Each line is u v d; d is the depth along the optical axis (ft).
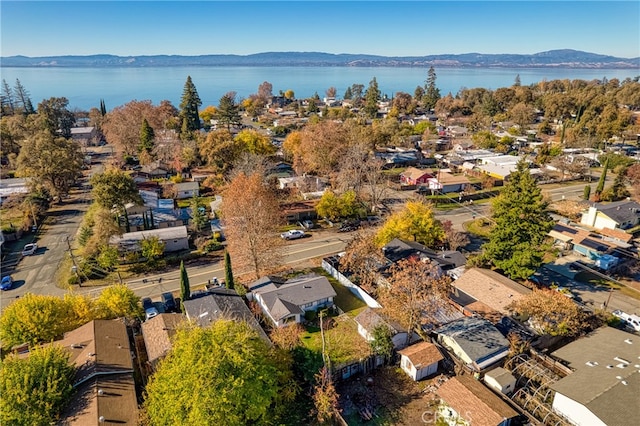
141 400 102.73
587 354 112.98
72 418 87.56
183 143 345.10
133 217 223.92
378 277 155.74
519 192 153.07
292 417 102.17
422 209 191.52
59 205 258.16
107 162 353.31
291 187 276.62
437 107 634.43
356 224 223.71
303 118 602.85
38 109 450.30
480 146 411.54
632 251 187.01
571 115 516.73
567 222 217.97
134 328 134.10
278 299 138.82
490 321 130.93
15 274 173.47
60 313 121.70
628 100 551.18
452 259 172.65
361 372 117.91
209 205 255.29
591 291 157.48
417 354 115.65
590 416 91.81
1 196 258.37
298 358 113.09
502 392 105.70
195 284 164.35
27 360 95.81
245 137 317.42
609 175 312.29
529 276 153.07
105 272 174.91
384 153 369.71
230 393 84.12
